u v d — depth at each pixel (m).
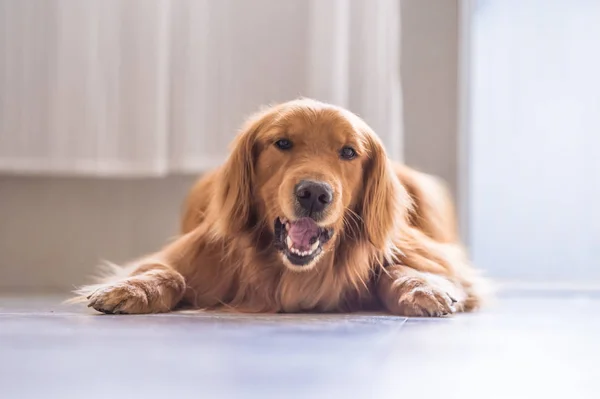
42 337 1.49
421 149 3.96
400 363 1.23
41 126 3.55
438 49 3.96
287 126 2.09
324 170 2.00
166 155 3.61
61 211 3.82
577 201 3.98
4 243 3.81
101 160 3.55
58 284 3.83
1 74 3.54
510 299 3.19
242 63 3.65
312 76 3.61
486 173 3.99
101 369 1.14
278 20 3.66
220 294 2.25
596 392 1.01
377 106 3.59
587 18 3.96
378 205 2.21
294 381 1.05
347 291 2.23
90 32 3.55
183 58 3.61
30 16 3.54
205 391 0.98
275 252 2.18
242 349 1.34
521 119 3.99
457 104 3.95
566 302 2.98
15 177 3.80
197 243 2.28
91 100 3.55
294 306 2.19
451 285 2.20
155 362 1.20
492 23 3.97
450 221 2.91
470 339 1.57
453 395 0.98
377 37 3.60
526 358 1.32
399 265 2.27
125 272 2.24
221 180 2.23
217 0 3.63
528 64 3.98
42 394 0.95
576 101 3.97
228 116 3.64
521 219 3.99
